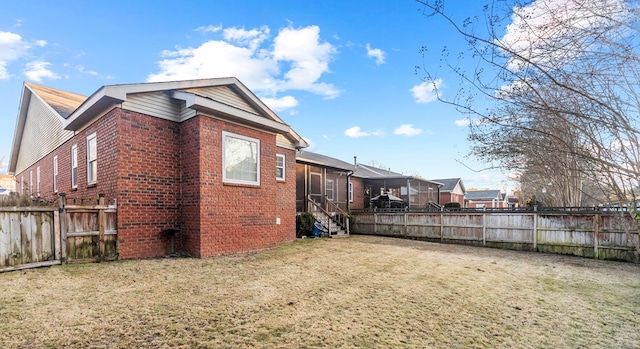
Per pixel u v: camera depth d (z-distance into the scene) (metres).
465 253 9.78
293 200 11.99
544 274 6.82
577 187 9.67
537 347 3.26
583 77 3.88
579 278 6.48
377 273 6.41
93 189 8.05
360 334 3.42
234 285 5.17
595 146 4.45
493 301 4.74
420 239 13.46
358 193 20.30
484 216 11.80
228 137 8.27
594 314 4.27
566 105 4.14
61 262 6.20
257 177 9.01
